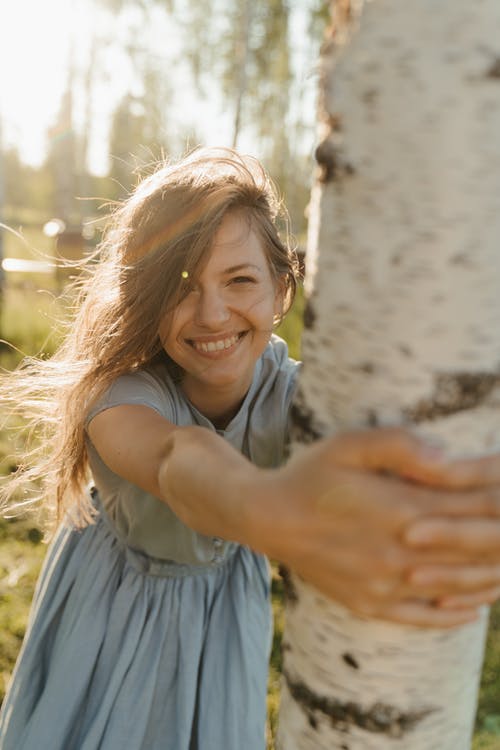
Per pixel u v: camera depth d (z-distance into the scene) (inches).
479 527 21.9
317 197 28.2
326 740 30.0
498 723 89.7
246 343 52.9
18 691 59.2
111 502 55.9
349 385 26.6
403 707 28.8
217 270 49.8
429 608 24.3
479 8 22.9
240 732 56.9
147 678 55.9
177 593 58.0
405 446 21.8
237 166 53.3
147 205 51.8
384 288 25.3
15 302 290.0
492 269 24.6
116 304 53.9
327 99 25.9
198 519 29.5
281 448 58.2
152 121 714.8
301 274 60.5
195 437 33.1
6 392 62.4
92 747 53.7
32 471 64.0
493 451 26.6
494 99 23.4
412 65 23.6
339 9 26.1
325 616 29.2
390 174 24.5
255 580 63.1
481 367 25.4
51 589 61.8
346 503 22.3
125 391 49.2
